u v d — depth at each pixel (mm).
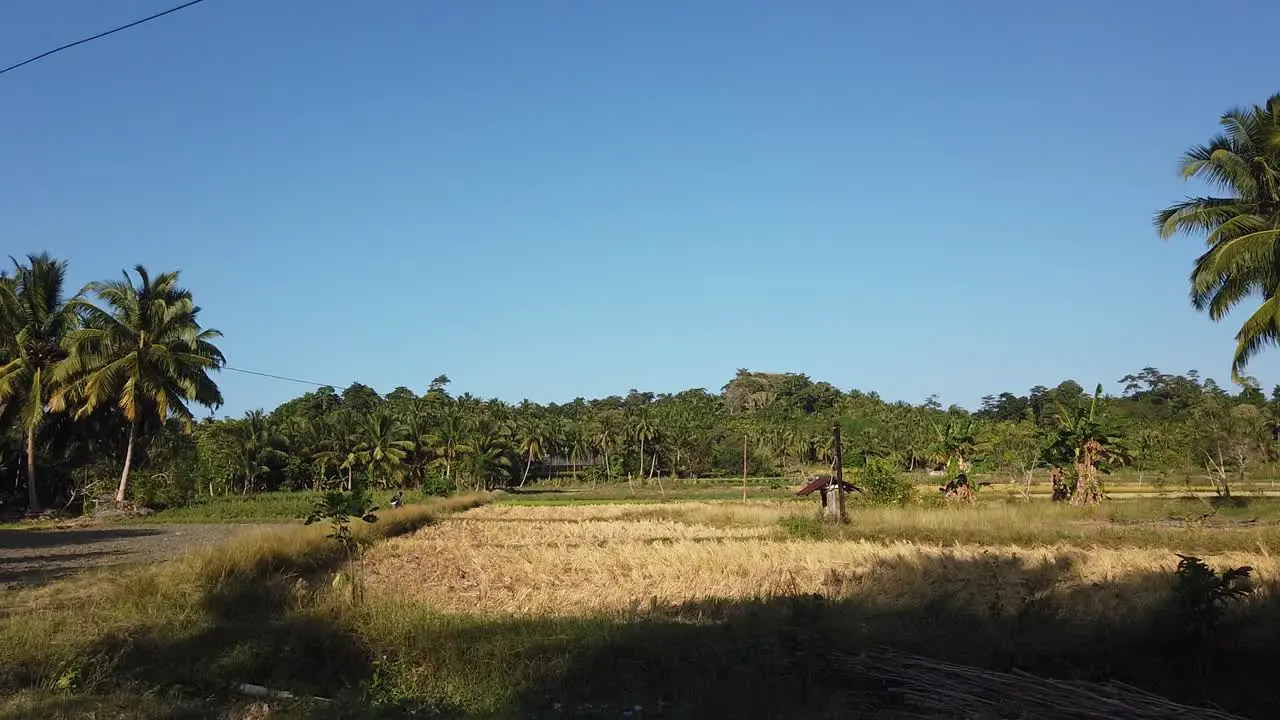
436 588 18281
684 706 9055
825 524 32156
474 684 10031
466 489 79000
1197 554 22312
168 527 42000
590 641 11133
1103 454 43625
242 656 11023
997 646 10883
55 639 11445
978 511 34938
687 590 17203
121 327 49469
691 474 110938
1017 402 124188
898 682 9602
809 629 11070
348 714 9008
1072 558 20422
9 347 49906
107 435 55406
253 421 79500
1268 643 10383
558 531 35188
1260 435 54531
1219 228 28969
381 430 81750
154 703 9086
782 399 155000
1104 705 8672
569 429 119688
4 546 29703
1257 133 30031
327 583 17297
